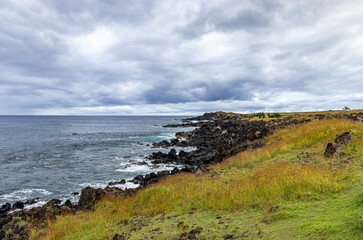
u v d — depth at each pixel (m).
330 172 8.77
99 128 122.75
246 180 10.87
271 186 8.52
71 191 22.91
